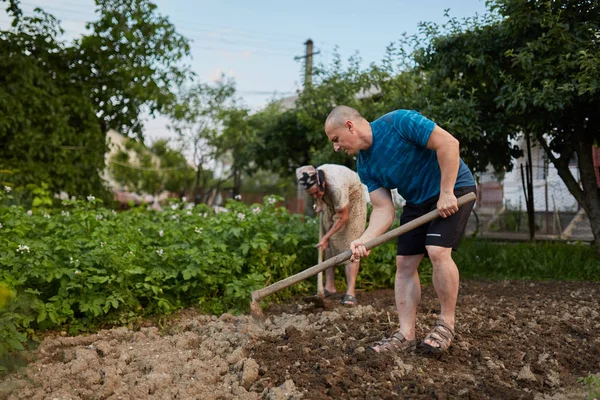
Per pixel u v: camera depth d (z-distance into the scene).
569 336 4.23
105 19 11.65
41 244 5.37
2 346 3.45
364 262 6.97
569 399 3.00
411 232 3.72
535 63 7.27
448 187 3.35
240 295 5.34
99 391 3.19
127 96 12.17
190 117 19.70
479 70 8.12
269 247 6.36
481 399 2.98
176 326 4.91
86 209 6.61
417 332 4.07
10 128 10.42
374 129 3.55
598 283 7.33
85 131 11.47
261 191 30.80
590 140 8.30
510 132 8.45
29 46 11.17
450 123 7.90
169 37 12.11
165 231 6.31
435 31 8.54
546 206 12.15
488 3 8.07
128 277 5.12
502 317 4.82
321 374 3.28
